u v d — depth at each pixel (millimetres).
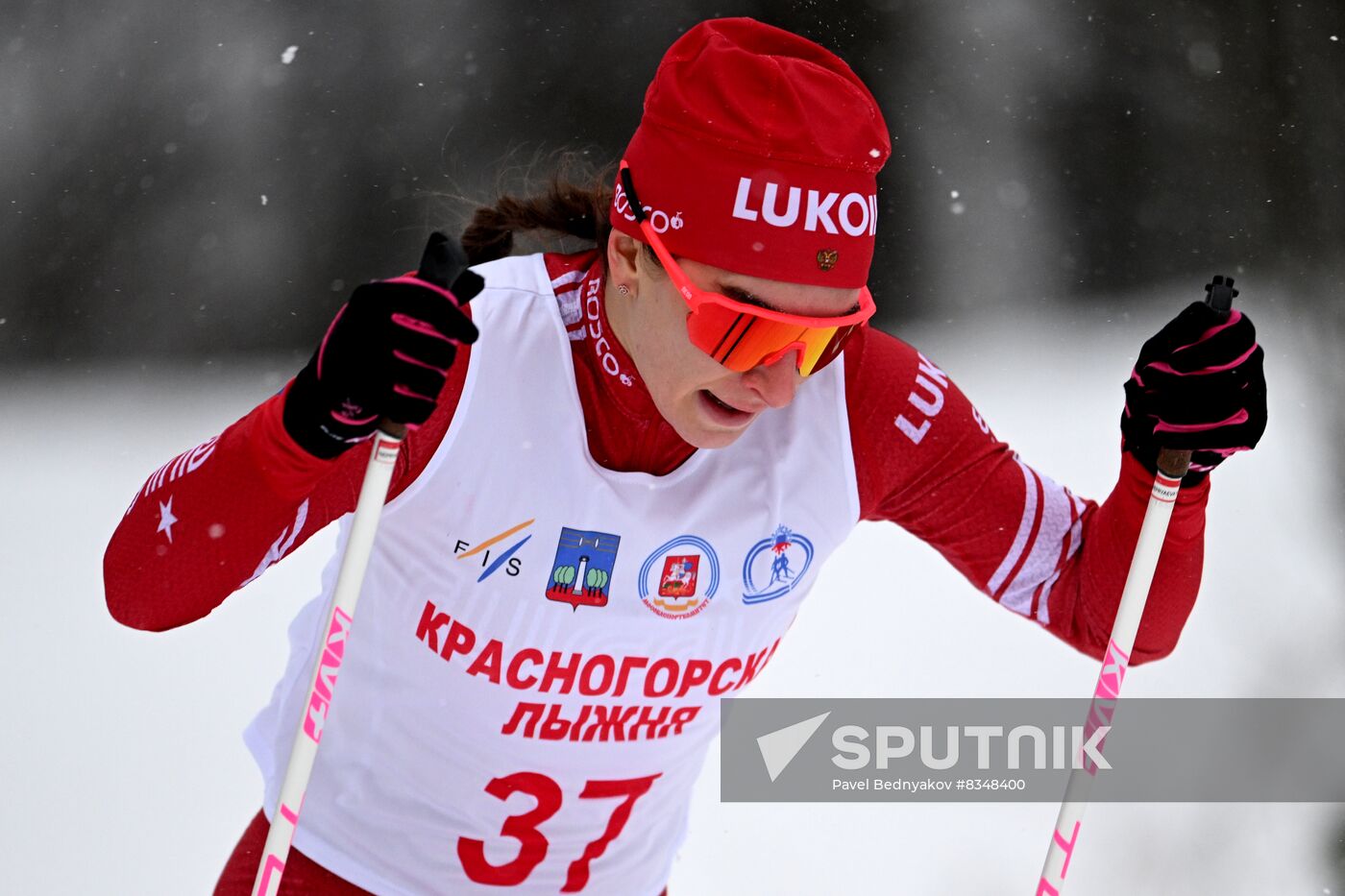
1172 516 7711
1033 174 34000
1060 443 25984
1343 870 14727
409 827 7930
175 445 26953
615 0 33906
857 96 6797
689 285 6586
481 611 7266
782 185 6539
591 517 7180
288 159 33531
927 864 14555
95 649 18172
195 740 16312
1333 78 32625
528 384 7125
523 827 7914
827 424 7727
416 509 7129
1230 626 19219
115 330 31281
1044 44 35250
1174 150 33594
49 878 13922
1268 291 30078
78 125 33844
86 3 34969
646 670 7594
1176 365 7062
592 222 8375
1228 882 14555
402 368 6117
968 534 8258
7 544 21797
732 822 15047
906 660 18188
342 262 32688
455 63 33938
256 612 18906
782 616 7922
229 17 34844
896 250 33250
